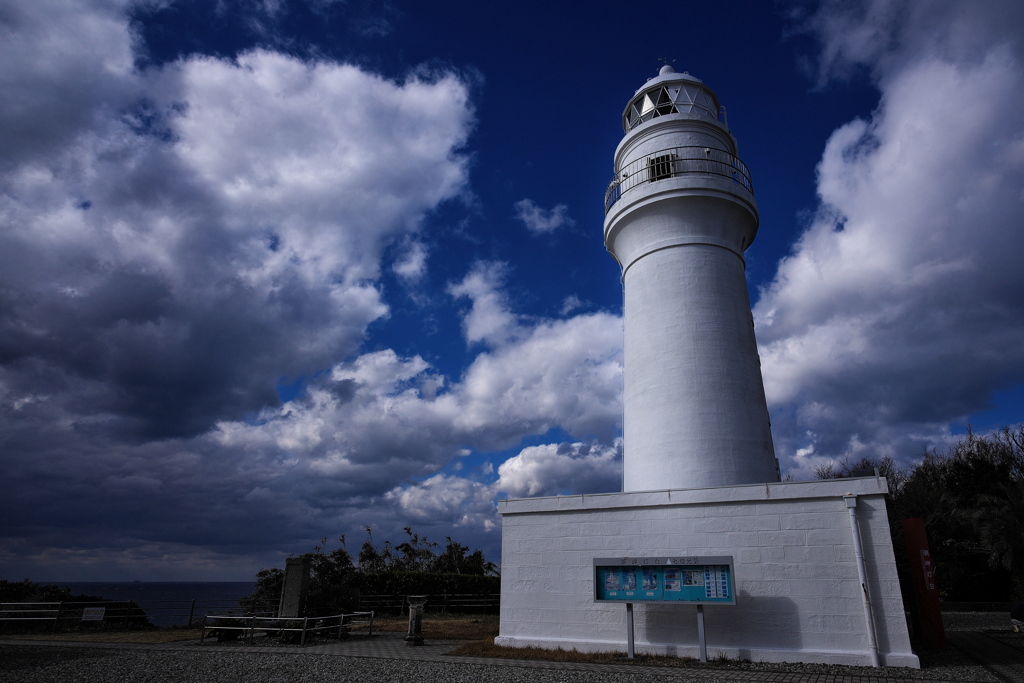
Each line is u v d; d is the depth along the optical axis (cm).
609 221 2158
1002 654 1463
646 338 1955
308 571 2055
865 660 1281
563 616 1590
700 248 1986
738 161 2134
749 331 1955
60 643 1808
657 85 2270
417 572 3203
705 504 1512
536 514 1698
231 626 1898
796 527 1418
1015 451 4212
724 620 1430
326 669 1308
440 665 1357
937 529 3344
